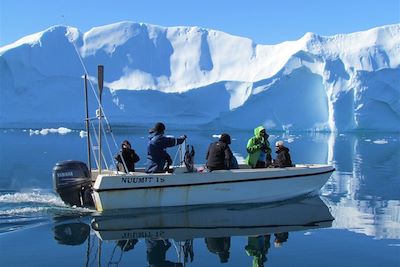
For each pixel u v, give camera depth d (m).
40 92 47.03
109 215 6.53
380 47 48.31
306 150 22.56
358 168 14.30
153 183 6.95
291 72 48.16
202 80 52.25
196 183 7.17
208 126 48.47
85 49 51.66
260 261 4.55
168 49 54.94
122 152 7.63
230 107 48.56
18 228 5.79
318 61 47.94
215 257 4.67
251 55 53.47
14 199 7.62
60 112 46.94
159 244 5.13
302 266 4.41
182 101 48.81
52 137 30.00
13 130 39.69
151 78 51.84
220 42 55.38
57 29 51.31
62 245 5.05
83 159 15.44
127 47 53.09
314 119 48.59
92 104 47.72
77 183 7.05
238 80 50.47
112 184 6.76
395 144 28.31
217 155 7.60
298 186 8.07
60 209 6.84
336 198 8.47
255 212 6.96
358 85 45.03
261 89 47.97
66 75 48.38
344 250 4.95
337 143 29.16
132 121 47.12
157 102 48.78
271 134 45.38
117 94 47.72
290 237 5.49
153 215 6.61
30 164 13.95
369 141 31.95
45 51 49.09
